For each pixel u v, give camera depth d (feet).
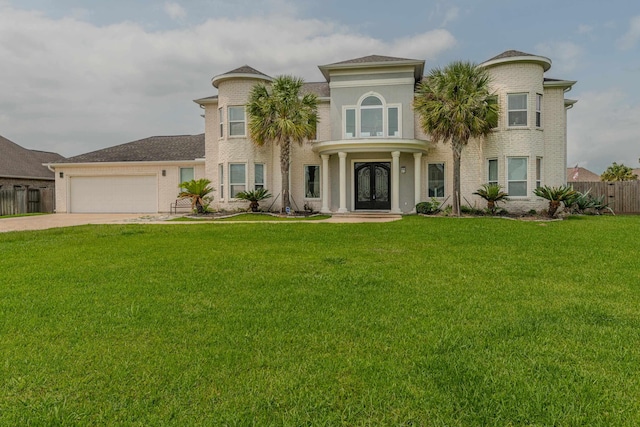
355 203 68.80
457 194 56.95
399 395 8.99
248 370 10.14
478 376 9.80
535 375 9.84
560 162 64.28
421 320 13.83
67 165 78.48
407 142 61.00
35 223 53.52
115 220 58.03
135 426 7.91
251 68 70.44
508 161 61.11
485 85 55.57
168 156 78.07
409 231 38.58
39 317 14.10
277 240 33.58
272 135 61.72
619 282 19.01
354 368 10.23
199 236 36.27
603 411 8.36
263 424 7.98
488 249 28.55
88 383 9.50
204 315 14.32
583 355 10.98
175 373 9.95
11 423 8.02
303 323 13.50
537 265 22.97
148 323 13.51
